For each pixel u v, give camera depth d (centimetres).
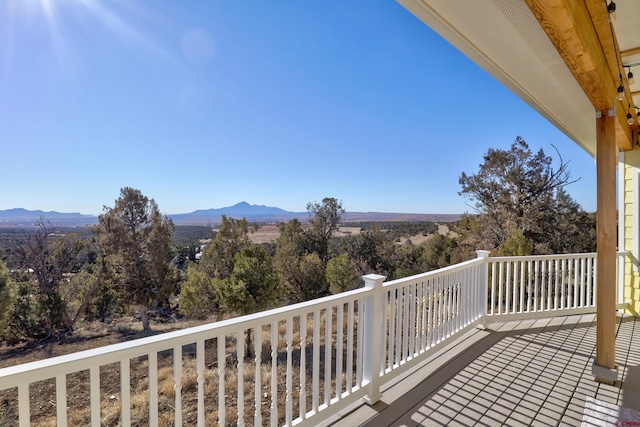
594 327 402
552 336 371
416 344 287
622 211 467
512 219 1441
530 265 433
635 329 398
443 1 157
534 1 134
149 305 1351
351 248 1950
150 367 134
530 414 222
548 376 276
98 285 1277
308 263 1584
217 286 1120
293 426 191
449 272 325
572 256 446
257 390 171
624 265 459
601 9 172
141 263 1360
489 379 271
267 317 175
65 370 112
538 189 1407
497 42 194
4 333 1006
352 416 221
